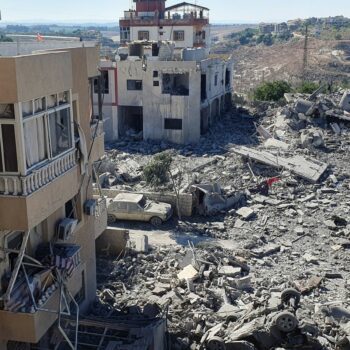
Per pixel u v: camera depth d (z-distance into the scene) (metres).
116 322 16.22
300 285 22.22
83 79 17.11
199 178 35.53
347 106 50.41
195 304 19.91
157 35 69.88
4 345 13.59
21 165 12.15
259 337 16.41
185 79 47.97
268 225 29.55
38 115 12.77
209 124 52.03
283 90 65.75
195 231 28.62
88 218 18.38
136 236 27.12
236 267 23.69
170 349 17.06
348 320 18.56
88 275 18.75
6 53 20.86
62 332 13.92
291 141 44.06
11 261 14.08
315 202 32.94
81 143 16.27
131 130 49.53
